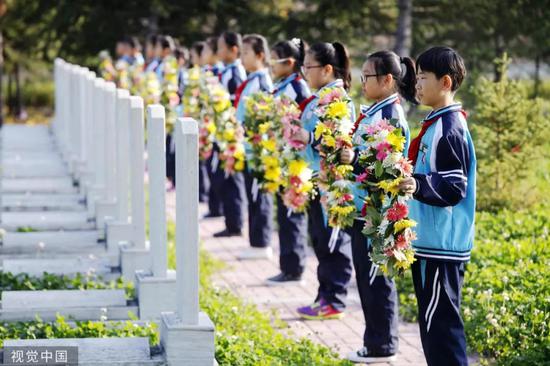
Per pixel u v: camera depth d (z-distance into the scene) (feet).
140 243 29.01
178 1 69.41
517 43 65.10
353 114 23.76
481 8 60.80
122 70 52.60
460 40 65.05
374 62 22.13
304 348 23.68
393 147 18.51
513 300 24.66
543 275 26.25
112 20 70.54
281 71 29.43
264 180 29.27
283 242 31.48
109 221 31.99
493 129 37.11
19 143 58.70
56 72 61.31
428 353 19.11
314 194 26.43
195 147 20.59
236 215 39.06
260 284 31.94
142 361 21.03
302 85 29.25
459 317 18.99
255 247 35.70
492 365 23.07
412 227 18.98
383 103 22.15
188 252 20.90
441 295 18.89
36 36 76.38
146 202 44.04
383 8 64.03
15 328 24.22
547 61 70.44
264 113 28.94
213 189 42.93
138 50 56.70
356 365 23.26
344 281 27.63
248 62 34.17
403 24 60.23
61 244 32.35
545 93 74.95
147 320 25.72
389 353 23.58
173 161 47.32
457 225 18.78
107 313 25.75
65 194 42.50
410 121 57.98
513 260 28.50
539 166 42.96
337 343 25.61
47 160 51.67
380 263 18.85
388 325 23.44
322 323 27.37
